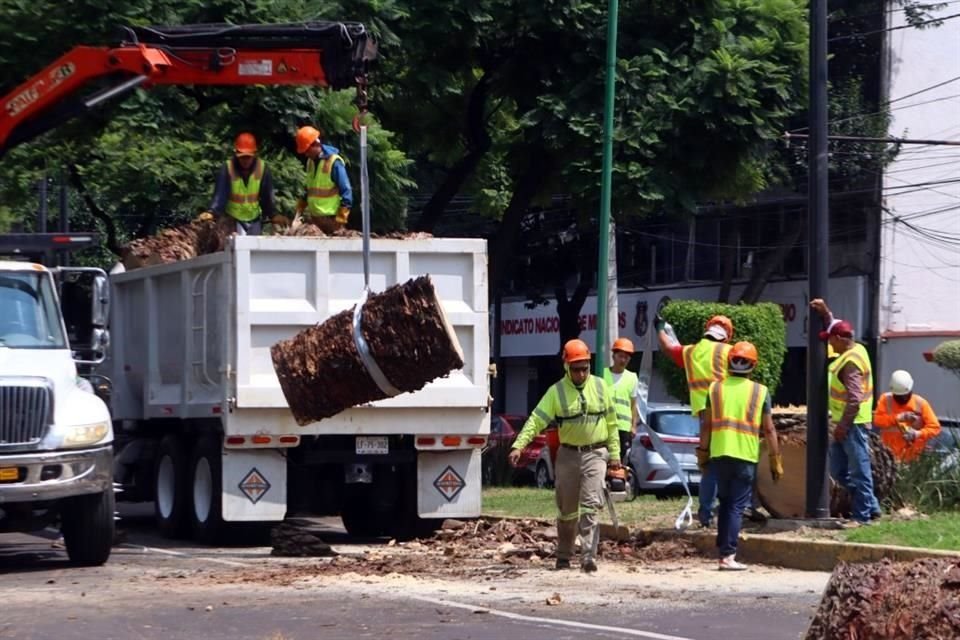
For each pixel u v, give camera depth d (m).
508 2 25.09
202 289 18.41
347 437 18.09
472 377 17.89
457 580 14.44
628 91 25.09
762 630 11.26
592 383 15.12
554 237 45.12
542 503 22.34
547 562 16.00
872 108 41.12
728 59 24.66
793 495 17.22
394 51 25.09
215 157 33.81
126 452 21.22
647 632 11.15
